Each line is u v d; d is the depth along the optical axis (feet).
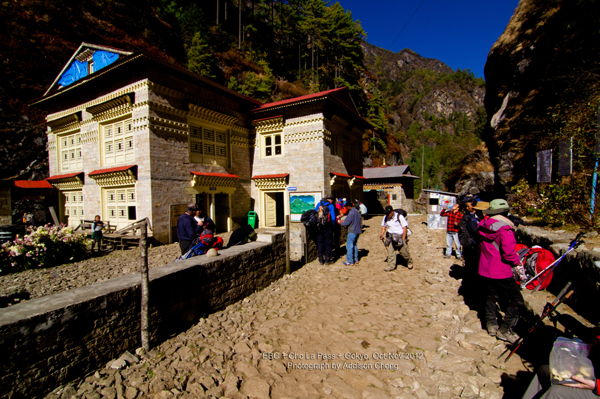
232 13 158.92
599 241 15.26
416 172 198.18
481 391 9.85
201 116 46.93
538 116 38.17
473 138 173.17
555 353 7.68
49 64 69.36
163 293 13.51
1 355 8.54
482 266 13.19
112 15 90.99
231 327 15.20
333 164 56.18
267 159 56.90
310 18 164.55
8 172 58.65
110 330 11.45
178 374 11.14
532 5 45.21
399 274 23.41
